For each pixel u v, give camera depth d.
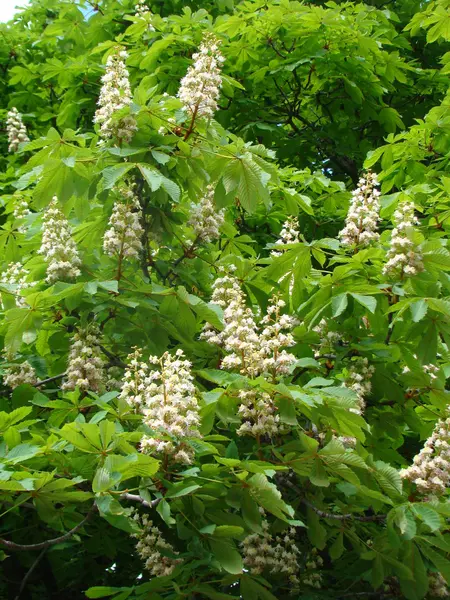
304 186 3.30
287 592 2.04
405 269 1.94
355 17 3.79
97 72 3.71
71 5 3.99
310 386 1.80
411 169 3.19
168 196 2.22
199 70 2.14
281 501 1.65
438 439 1.87
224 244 2.68
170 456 1.66
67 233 2.14
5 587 2.48
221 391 1.80
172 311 2.08
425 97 4.21
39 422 2.11
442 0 3.51
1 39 4.41
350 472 1.75
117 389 2.12
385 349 2.07
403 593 1.91
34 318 2.07
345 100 3.83
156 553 1.75
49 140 2.03
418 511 1.74
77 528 1.71
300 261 2.14
